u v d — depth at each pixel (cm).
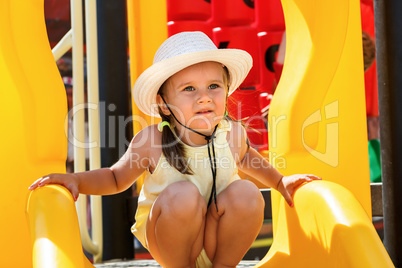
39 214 153
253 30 344
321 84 195
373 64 446
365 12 448
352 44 211
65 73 524
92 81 301
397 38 210
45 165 193
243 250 189
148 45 256
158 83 190
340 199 164
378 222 398
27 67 191
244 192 185
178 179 194
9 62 189
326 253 162
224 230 186
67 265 139
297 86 197
